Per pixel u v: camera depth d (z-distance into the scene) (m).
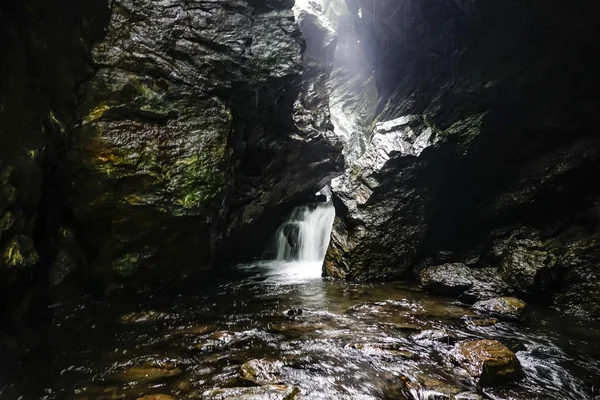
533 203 9.80
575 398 4.41
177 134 7.59
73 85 6.86
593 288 7.56
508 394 4.46
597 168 9.06
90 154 6.85
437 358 5.21
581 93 9.63
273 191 11.73
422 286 8.76
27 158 5.72
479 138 10.64
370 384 4.50
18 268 5.54
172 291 8.23
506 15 10.42
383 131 11.32
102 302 7.25
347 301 7.84
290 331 6.07
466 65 12.00
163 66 7.54
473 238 10.80
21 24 5.99
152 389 4.27
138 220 7.23
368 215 10.26
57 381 4.44
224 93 8.32
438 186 10.86
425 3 12.68
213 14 8.20
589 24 8.88
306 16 19.16
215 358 5.07
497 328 6.50
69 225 7.14
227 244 10.60
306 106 15.53
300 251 12.98
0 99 5.52
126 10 7.34
